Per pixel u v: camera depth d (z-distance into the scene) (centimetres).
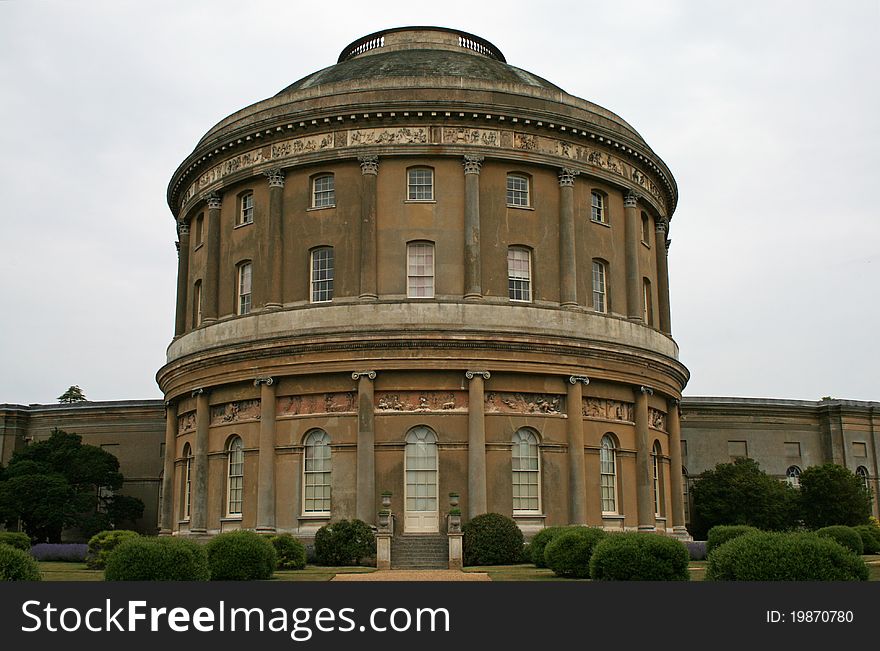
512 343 4225
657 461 4891
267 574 3045
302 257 4484
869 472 7394
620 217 4888
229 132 4722
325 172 4528
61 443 6316
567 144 4634
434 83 4509
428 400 4197
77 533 6406
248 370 4403
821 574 2078
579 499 4238
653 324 5078
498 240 4434
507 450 4216
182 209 5384
